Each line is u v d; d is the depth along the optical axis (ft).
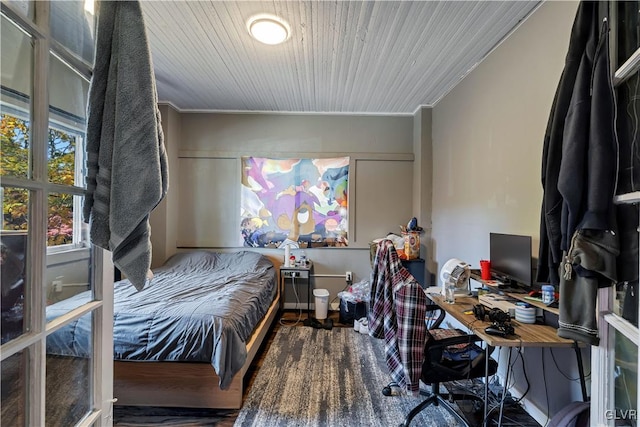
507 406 6.56
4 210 2.02
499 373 7.48
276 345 9.64
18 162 2.10
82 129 2.68
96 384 2.84
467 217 9.44
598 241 3.11
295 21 7.04
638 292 2.79
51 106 2.36
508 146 7.38
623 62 3.11
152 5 6.51
